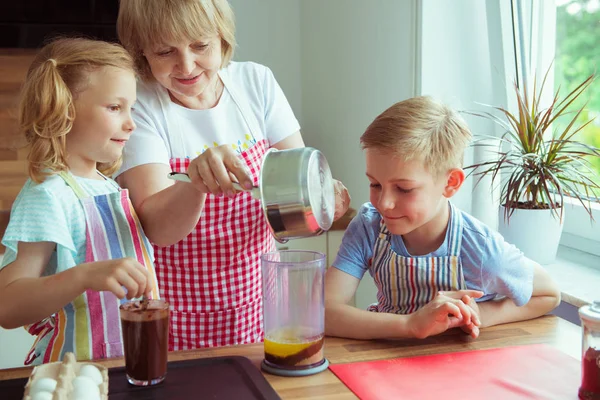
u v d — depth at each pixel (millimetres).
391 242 1374
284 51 2762
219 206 1525
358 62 2283
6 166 2328
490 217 1961
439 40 1939
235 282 1581
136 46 1413
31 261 1179
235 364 1068
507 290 1305
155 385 995
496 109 2023
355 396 982
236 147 1563
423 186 1240
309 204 981
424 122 1240
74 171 1291
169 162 1515
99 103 1229
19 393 972
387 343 1192
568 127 1773
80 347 1230
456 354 1135
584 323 969
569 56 1981
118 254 1271
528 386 1011
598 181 1917
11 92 2312
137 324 979
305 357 1056
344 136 2430
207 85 1437
